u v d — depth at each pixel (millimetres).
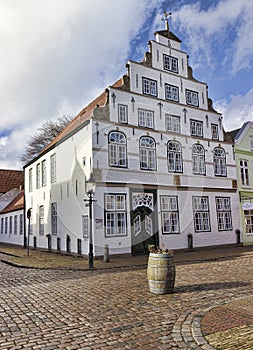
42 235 18844
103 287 7512
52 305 6023
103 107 14031
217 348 3795
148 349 3910
